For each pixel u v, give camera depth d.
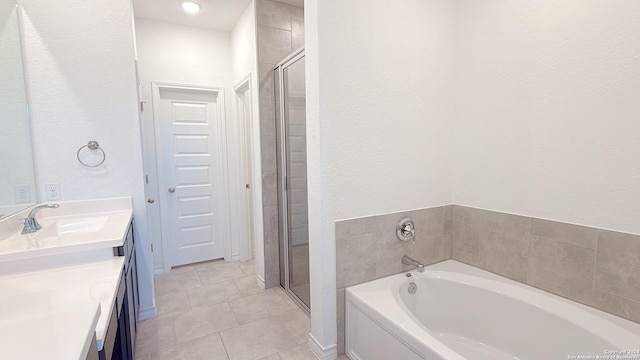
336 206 1.87
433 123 2.21
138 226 2.31
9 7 1.77
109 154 2.19
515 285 1.91
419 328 1.49
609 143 1.53
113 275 1.26
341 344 1.97
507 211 2.00
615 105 1.50
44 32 1.97
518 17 1.87
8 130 1.68
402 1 2.00
